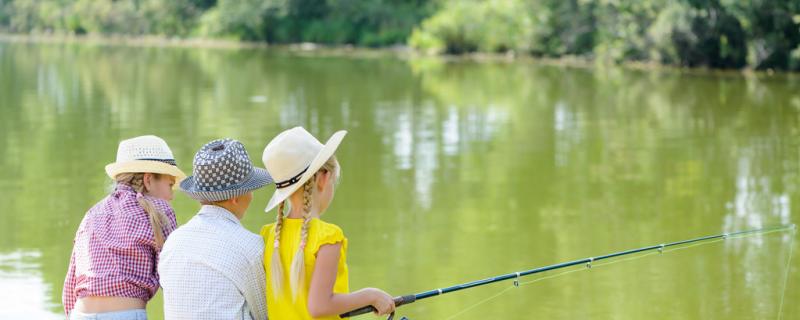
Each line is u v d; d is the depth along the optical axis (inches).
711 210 368.5
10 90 869.2
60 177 430.3
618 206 377.1
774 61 1183.6
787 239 320.2
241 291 122.4
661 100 797.9
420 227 341.4
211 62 1376.7
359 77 1067.9
